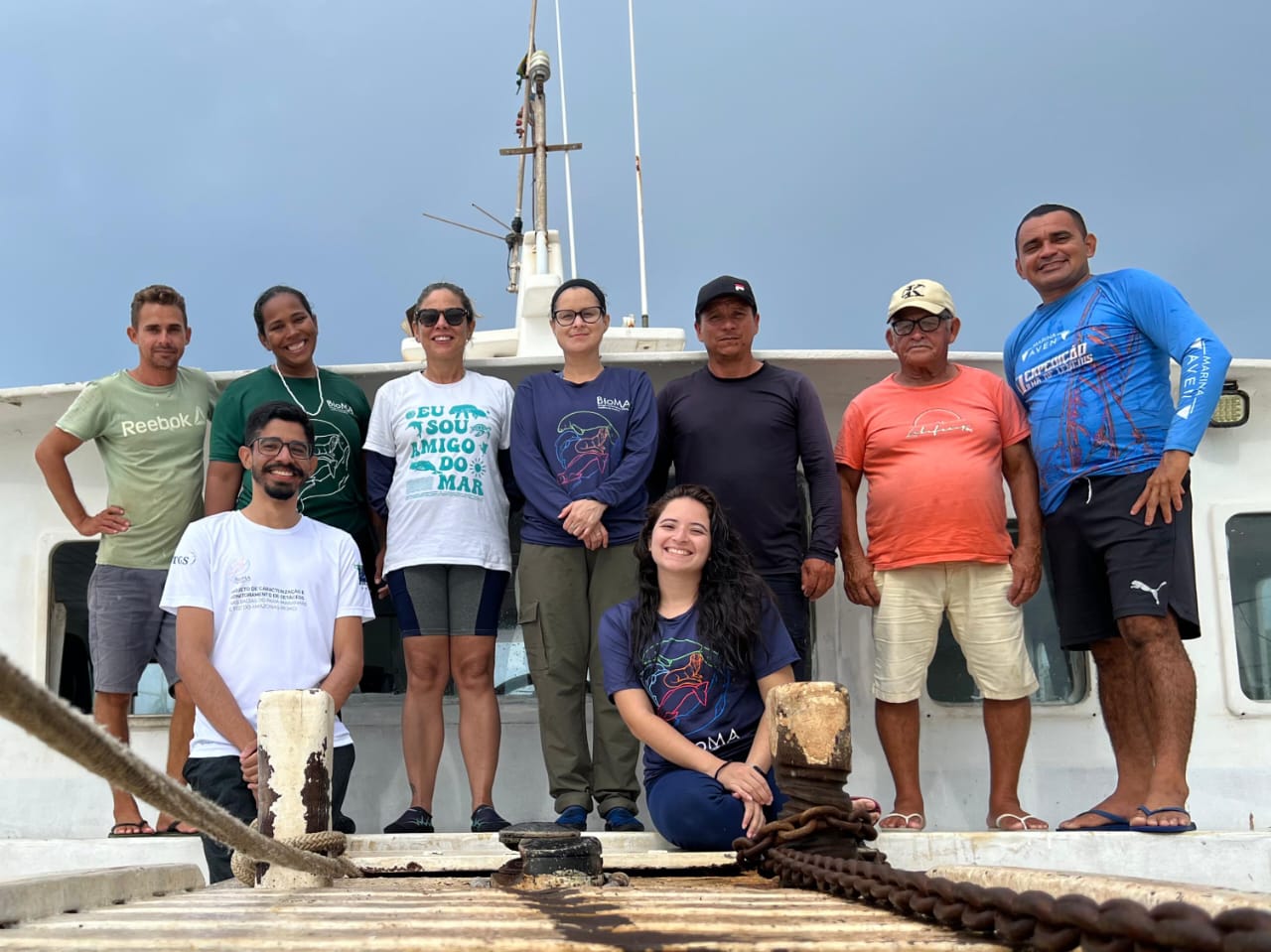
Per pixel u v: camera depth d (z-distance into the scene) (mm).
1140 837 3859
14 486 5250
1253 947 1242
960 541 4562
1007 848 3850
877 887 2279
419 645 4602
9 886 2188
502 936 1865
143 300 4836
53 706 1230
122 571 4766
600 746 4633
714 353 4848
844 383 5465
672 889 2799
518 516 5359
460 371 4984
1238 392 5285
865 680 5207
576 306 4875
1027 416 4789
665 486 5133
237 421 4805
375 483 4875
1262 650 5238
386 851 3949
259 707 3189
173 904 2459
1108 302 4535
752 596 4066
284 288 4938
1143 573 4207
